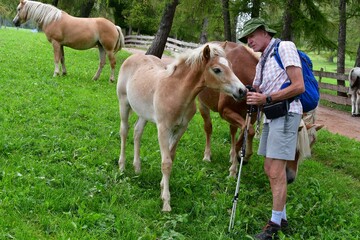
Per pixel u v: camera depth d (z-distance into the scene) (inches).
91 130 293.4
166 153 198.5
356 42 1085.8
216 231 180.5
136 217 181.8
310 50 693.9
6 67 480.1
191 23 1177.4
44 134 266.2
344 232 187.5
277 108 170.4
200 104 271.0
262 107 190.9
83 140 269.7
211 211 197.9
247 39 185.0
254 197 224.1
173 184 220.5
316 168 295.3
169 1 607.5
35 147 244.7
